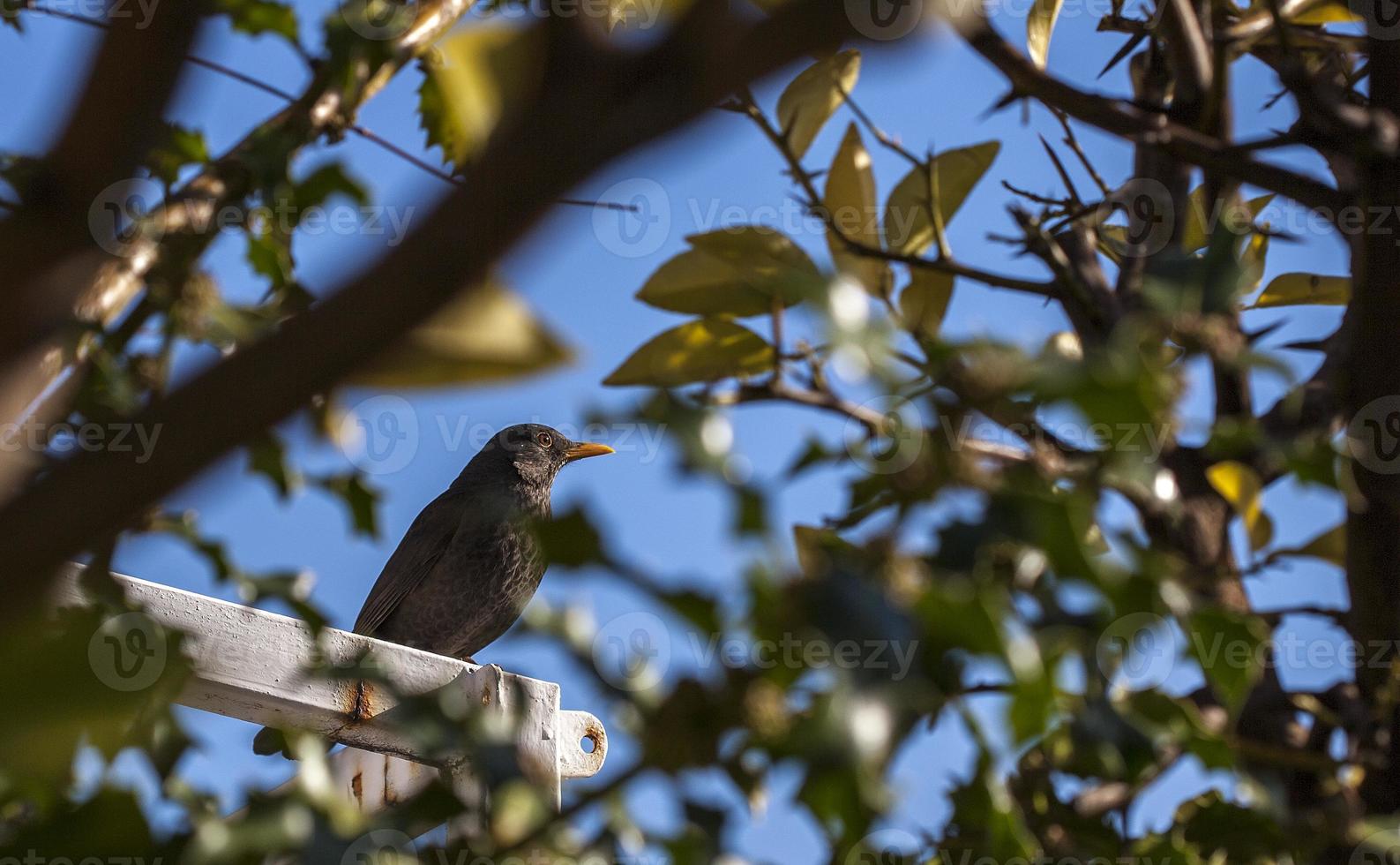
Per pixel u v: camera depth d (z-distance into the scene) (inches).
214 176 151.9
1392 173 179.0
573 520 104.6
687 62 72.6
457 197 71.4
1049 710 105.9
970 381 112.7
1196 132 217.0
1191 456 200.1
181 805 119.1
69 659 99.0
